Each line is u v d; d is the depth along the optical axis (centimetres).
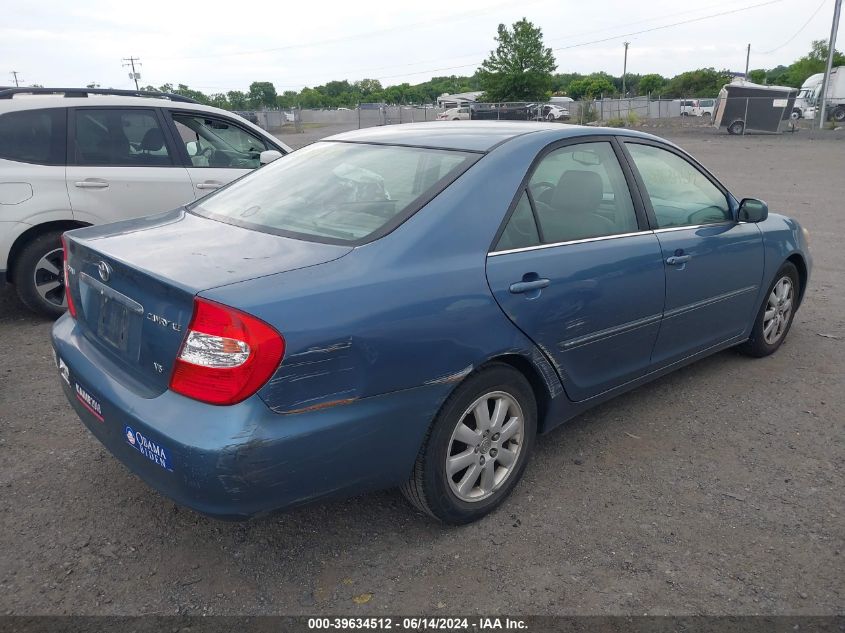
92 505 316
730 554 290
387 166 324
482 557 286
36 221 546
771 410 428
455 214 287
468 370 280
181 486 234
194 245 283
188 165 622
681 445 383
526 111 4091
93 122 580
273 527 303
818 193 1331
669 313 386
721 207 437
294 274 250
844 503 330
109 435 264
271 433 232
